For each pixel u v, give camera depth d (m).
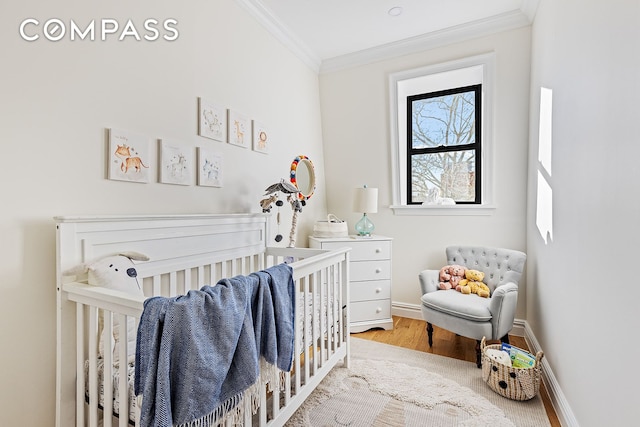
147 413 0.88
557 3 1.79
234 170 2.22
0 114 1.12
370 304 2.87
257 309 1.20
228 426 1.07
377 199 3.08
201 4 1.96
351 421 1.62
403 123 3.27
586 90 1.35
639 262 0.94
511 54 2.64
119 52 1.50
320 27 2.73
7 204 1.14
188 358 0.91
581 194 1.41
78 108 1.34
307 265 1.61
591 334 1.29
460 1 2.40
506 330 2.20
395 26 2.73
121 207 1.50
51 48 1.26
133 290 1.28
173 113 1.76
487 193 2.81
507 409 1.71
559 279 1.74
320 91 3.47
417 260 3.13
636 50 0.96
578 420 1.42
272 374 1.24
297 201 2.49
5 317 1.13
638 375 0.94
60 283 1.18
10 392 1.15
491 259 2.64
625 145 1.03
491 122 2.74
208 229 1.86
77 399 1.17
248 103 2.36
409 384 1.95
